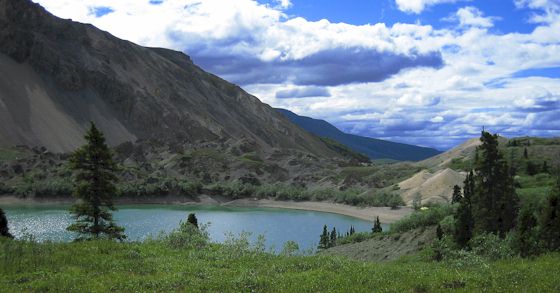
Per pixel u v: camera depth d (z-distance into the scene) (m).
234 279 20.45
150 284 20.00
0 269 22.61
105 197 56.81
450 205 81.12
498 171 57.81
